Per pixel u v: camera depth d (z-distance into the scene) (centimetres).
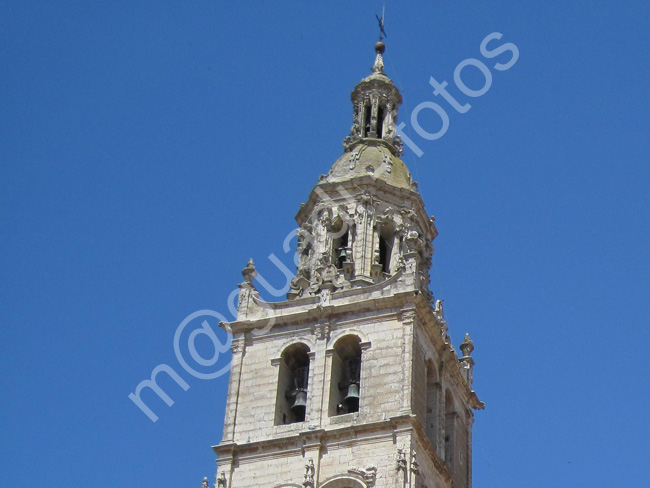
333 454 8250
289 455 8338
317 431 8300
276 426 8506
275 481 8281
